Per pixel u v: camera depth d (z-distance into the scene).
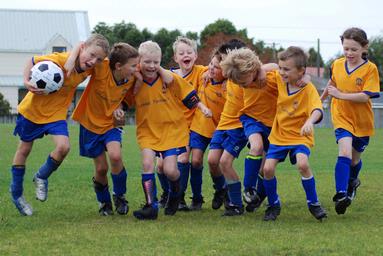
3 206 10.28
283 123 9.13
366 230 8.34
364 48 10.02
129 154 22.73
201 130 10.48
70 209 10.16
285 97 9.09
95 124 9.34
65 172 16.20
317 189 12.91
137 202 11.19
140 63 9.23
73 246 7.33
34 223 8.78
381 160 21.08
